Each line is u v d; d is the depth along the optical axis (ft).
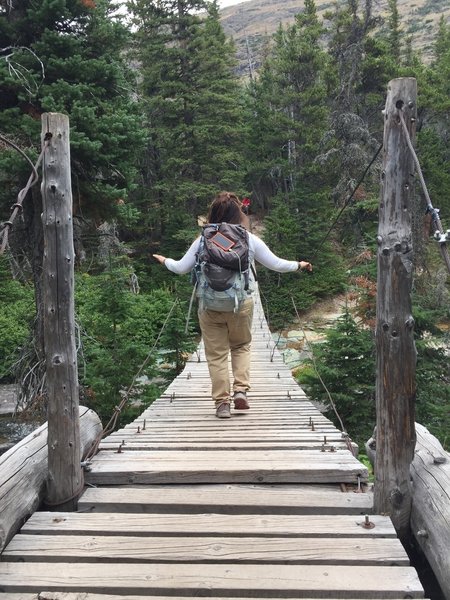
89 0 32.58
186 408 17.83
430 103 96.02
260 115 110.93
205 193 82.23
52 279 9.20
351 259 72.54
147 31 86.22
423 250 50.26
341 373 31.65
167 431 14.46
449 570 6.86
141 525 8.57
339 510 9.17
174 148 85.25
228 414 15.88
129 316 33.42
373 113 96.89
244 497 9.60
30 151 27.81
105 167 32.91
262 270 76.07
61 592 6.97
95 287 46.91
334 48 98.53
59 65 31.45
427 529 7.74
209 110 86.22
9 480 8.80
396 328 8.23
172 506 9.45
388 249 8.08
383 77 93.76
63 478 9.42
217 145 88.89
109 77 33.58
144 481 10.61
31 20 32.09
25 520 8.79
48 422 9.45
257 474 10.59
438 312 35.63
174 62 84.89
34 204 31.32
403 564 7.54
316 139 100.63
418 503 8.28
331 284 76.84
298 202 86.02
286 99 104.78
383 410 8.46
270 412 16.96
